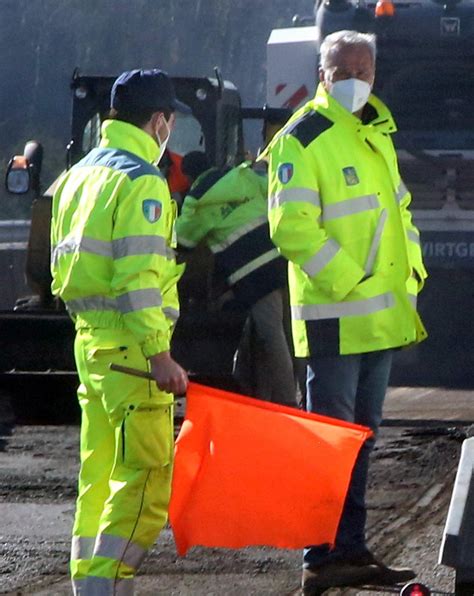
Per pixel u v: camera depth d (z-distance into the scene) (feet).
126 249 65.21
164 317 65.62
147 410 66.13
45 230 131.64
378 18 171.42
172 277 68.28
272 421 68.03
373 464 115.65
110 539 66.23
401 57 172.04
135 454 66.08
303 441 67.92
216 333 124.36
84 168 68.39
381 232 75.36
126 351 66.18
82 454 69.51
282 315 116.37
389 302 75.61
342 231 74.74
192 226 114.93
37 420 126.41
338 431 67.92
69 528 96.02
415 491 105.50
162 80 68.49
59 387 125.39
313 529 67.97
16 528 95.76
